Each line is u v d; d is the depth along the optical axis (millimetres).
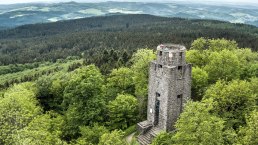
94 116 58719
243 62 76875
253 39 174375
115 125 58094
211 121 38562
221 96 47688
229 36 184000
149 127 52531
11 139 40688
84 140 47406
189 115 39156
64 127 58750
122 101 59656
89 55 198500
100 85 62469
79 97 59938
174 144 39594
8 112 47156
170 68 47688
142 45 178125
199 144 35844
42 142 39594
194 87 61375
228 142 39344
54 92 74312
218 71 66812
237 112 47094
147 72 69312
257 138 35469
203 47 91625
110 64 122000
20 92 68312
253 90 51375
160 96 50500
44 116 57156
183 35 195250
